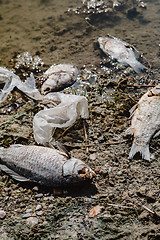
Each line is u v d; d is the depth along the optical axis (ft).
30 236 4.63
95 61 6.00
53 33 6.43
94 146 5.13
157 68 5.86
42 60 6.06
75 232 4.61
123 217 4.66
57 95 5.45
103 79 5.80
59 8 6.89
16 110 5.51
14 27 6.56
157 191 4.78
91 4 6.87
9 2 7.07
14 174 4.94
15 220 4.71
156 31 6.35
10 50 6.21
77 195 4.81
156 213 4.64
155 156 5.03
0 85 5.76
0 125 5.36
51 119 5.20
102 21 6.59
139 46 6.14
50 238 4.60
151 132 5.09
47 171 4.84
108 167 4.97
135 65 5.87
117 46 6.01
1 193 4.86
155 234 4.54
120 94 5.61
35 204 4.79
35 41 6.32
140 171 4.93
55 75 5.70
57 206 4.75
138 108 5.26
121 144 5.13
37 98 5.56
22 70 5.94
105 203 4.75
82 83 5.76
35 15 6.77
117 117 5.36
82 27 6.50
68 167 4.81
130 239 4.55
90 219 4.66
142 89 5.65
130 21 6.56
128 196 4.78
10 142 5.21
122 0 6.91
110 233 4.59
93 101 5.56
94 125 5.30
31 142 5.20
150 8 6.75
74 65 5.96
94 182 4.87
